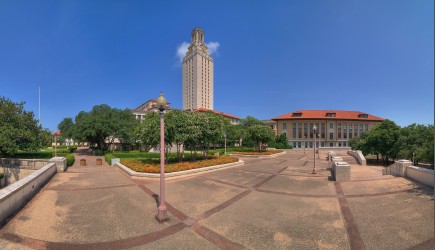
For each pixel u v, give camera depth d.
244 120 55.84
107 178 12.18
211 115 19.62
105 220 6.07
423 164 23.81
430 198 7.24
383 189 8.61
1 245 4.70
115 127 38.91
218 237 5.08
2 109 20.83
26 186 7.66
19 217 6.21
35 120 23.06
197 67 100.75
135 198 8.17
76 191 9.15
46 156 24.47
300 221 5.89
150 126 15.39
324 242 4.77
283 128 64.69
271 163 20.69
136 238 5.05
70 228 5.55
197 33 106.56
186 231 5.40
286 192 8.89
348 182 10.16
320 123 63.62
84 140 41.31
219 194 8.71
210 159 18.98
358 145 31.92
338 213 6.38
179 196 8.44
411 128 26.94
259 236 5.09
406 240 4.74
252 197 8.23
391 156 27.84
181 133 16.50
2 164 18.06
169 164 15.28
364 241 4.76
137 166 14.02
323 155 33.47
